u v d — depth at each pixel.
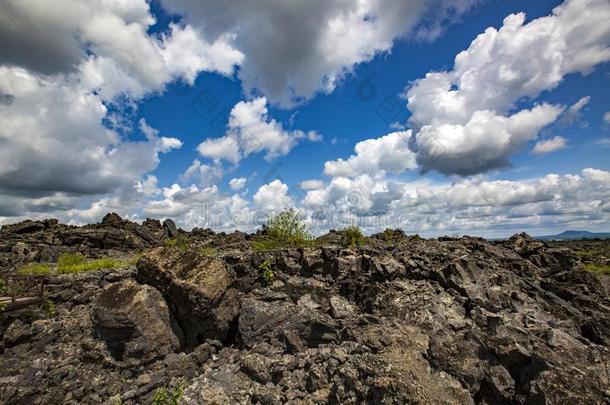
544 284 20.08
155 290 15.52
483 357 12.71
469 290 16.72
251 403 11.77
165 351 14.34
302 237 25.56
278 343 14.76
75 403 12.26
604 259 35.53
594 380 10.72
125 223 40.25
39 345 13.97
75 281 17.91
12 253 29.41
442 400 10.33
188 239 40.81
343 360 12.37
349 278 18.95
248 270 18.91
